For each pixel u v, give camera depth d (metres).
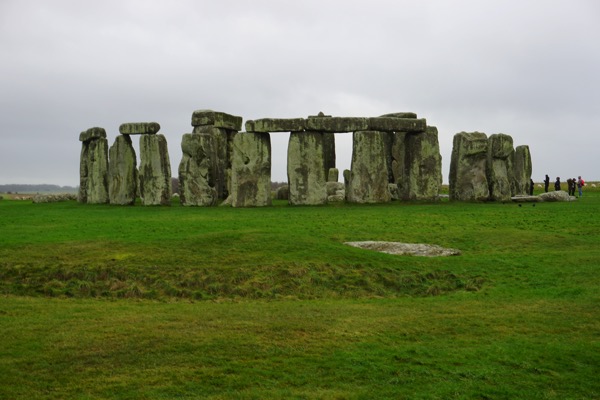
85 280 18.70
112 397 10.74
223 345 13.20
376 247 23.70
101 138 45.91
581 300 16.92
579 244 24.75
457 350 13.19
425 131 42.47
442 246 24.80
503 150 43.62
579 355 12.88
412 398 10.90
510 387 11.41
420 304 17.27
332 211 35.12
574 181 52.94
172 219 30.89
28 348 12.77
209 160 41.53
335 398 10.83
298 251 21.31
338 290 18.97
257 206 39.34
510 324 15.01
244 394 10.91
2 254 20.47
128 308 16.33
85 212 36.44
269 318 15.35
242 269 19.45
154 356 12.52
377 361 12.51
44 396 10.71
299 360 12.48
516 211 35.06
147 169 41.75
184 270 19.31
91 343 13.14
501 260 21.78
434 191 42.62
